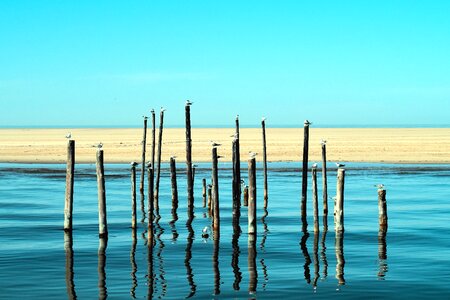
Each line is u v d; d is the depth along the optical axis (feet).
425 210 115.55
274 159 237.04
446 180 167.73
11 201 127.44
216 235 93.97
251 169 91.04
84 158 240.32
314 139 390.63
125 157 244.42
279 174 186.19
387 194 138.92
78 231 95.71
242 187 146.10
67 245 85.20
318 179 172.45
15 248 82.84
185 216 113.39
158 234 94.73
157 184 122.83
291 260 77.10
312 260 77.00
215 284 65.98
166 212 118.11
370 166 210.38
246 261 76.64
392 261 75.77
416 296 60.90
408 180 168.14
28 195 137.39
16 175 182.80
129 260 77.00
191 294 62.39
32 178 174.50
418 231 94.94
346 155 251.80
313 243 87.51
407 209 116.98
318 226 96.89
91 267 73.20
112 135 501.97
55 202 126.41
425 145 310.24
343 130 643.45
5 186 154.40
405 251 81.41
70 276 68.85
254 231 91.45
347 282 66.28
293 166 211.00
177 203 125.08
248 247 85.10
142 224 104.22
